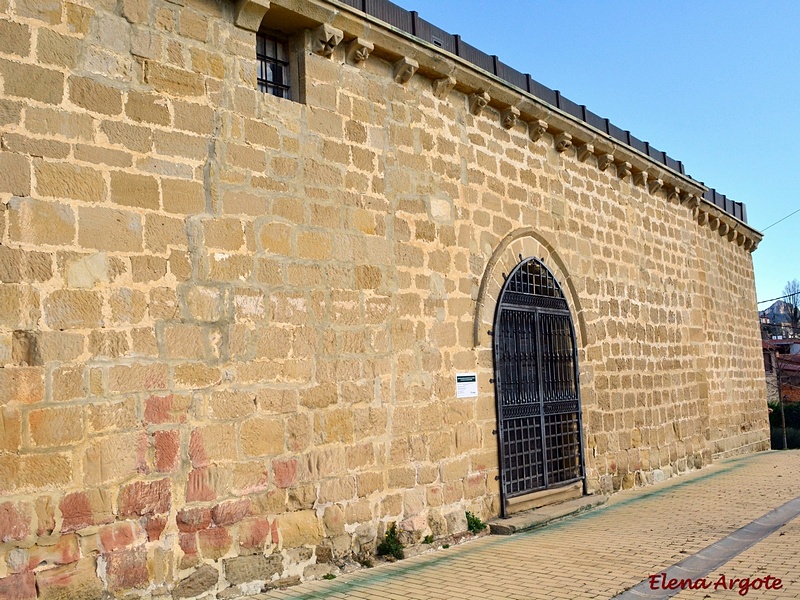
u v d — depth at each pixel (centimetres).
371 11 828
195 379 622
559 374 1098
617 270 1277
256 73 719
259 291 678
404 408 811
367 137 811
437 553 799
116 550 560
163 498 591
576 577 669
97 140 581
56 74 564
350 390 752
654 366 1359
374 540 757
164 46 634
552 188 1121
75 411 548
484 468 916
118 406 572
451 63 898
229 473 636
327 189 757
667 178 1436
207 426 626
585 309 1174
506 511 936
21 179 538
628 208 1334
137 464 579
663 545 793
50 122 557
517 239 1035
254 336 669
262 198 692
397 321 816
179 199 628
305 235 727
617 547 792
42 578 520
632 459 1253
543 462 1026
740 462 1644
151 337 597
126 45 608
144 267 599
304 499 694
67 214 559
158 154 618
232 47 687
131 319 586
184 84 644
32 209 541
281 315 694
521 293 1020
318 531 702
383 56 840
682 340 1480
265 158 700
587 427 1146
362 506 749
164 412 599
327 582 679
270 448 671
